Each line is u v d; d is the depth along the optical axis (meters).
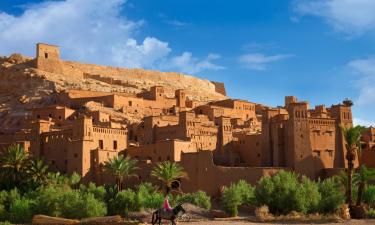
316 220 52.19
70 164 87.25
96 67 162.25
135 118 112.62
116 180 78.50
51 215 63.72
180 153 84.75
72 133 90.00
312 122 80.69
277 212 60.75
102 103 117.25
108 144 90.62
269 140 84.31
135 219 58.44
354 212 59.41
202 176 76.69
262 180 63.59
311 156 78.88
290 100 125.25
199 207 64.88
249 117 128.50
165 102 125.50
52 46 144.50
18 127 116.00
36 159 83.88
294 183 61.84
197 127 94.06
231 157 89.88
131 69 170.50
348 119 83.12
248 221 53.22
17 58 146.25
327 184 63.00
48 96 127.50
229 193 64.50
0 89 136.12
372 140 92.38
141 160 84.75
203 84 187.38
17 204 65.31
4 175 79.19
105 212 64.75
